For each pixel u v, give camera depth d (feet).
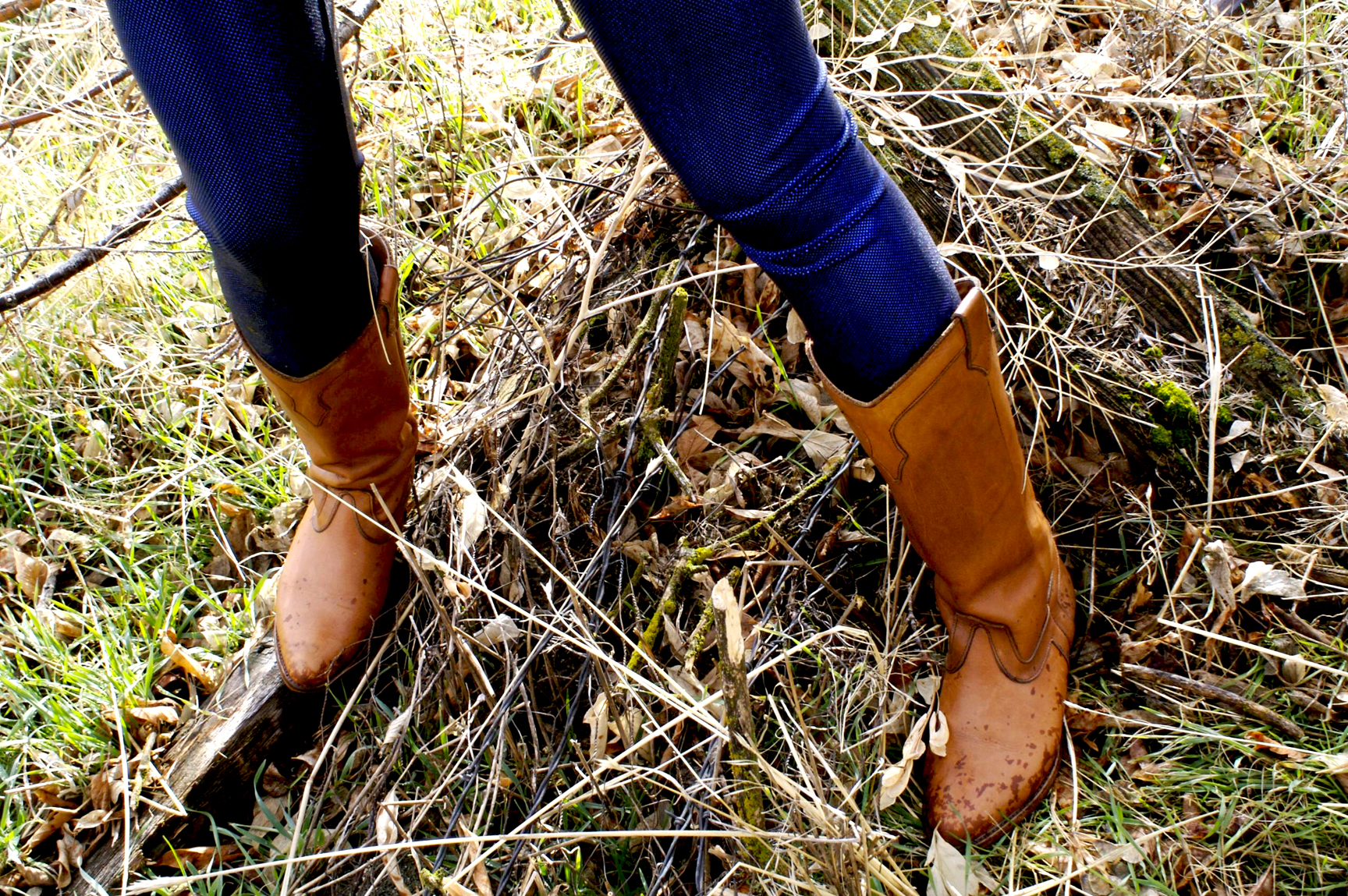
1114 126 5.23
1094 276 4.91
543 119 6.59
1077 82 5.46
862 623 4.74
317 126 3.04
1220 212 5.27
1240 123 5.61
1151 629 4.56
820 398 5.13
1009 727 4.15
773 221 3.13
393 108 6.89
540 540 5.08
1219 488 4.73
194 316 6.39
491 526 4.81
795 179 3.05
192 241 6.61
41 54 7.48
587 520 4.95
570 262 5.55
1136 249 4.86
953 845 4.06
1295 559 4.50
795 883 3.67
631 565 4.90
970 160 4.94
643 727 4.20
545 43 6.91
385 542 4.80
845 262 3.26
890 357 3.51
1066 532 4.83
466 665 4.48
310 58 2.94
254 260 3.31
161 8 2.75
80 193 6.39
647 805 4.30
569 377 5.25
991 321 4.95
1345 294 5.20
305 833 4.43
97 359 6.10
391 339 4.37
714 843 4.09
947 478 3.82
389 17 7.14
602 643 4.63
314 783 4.68
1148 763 4.21
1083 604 4.70
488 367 5.56
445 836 4.16
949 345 3.49
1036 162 4.98
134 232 5.89
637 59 2.84
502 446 5.16
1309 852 3.88
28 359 6.01
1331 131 5.29
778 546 4.74
